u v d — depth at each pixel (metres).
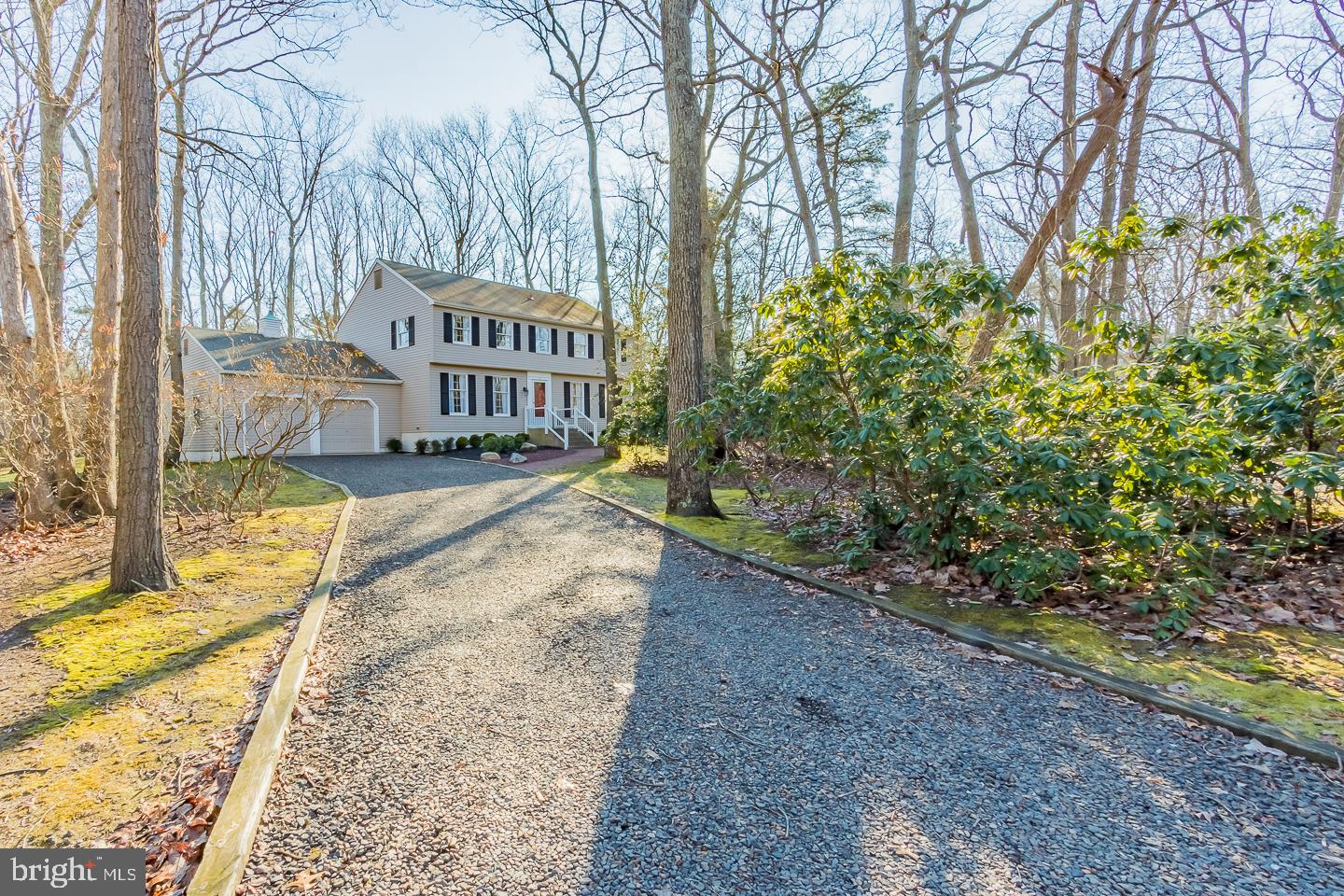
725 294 18.86
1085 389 4.10
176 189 12.29
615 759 2.29
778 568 4.96
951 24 9.39
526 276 28.47
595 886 1.66
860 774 2.18
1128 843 1.80
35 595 4.40
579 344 23.31
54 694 2.83
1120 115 6.69
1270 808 1.95
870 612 3.97
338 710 2.69
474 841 1.84
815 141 11.23
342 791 2.09
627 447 15.62
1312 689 2.67
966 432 3.94
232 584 4.59
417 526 6.99
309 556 5.54
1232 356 4.13
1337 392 3.80
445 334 18.81
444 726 2.54
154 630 3.64
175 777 2.19
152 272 4.22
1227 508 4.31
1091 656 3.11
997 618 3.71
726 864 1.73
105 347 7.42
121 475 4.29
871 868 1.71
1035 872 1.69
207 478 8.12
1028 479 3.82
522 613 4.03
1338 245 3.94
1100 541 3.85
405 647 3.44
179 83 9.32
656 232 20.09
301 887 1.66
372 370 18.94
